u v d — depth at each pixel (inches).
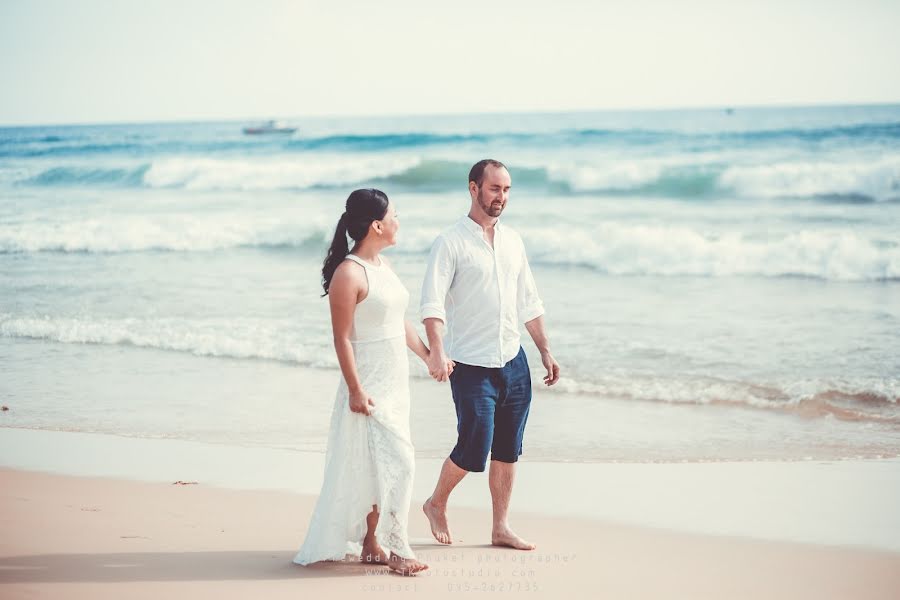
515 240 163.2
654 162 855.1
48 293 483.2
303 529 167.8
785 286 469.7
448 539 162.9
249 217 730.2
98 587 130.7
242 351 361.4
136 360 354.3
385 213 142.7
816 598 133.2
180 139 1482.5
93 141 1429.6
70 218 742.5
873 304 417.7
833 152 938.7
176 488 200.1
